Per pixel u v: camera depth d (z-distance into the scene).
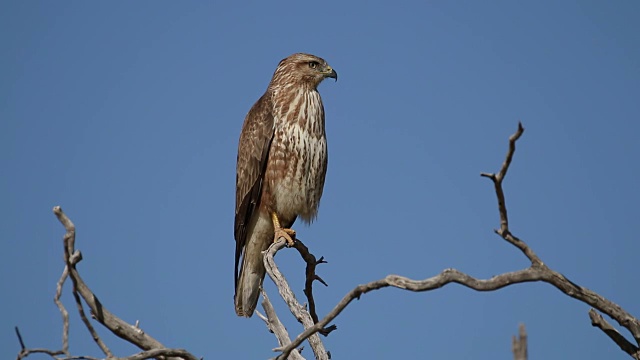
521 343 5.85
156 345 7.86
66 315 7.05
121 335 7.77
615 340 8.06
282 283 10.28
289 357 9.15
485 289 7.29
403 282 7.24
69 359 6.90
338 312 7.49
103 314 7.69
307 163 14.11
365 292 7.38
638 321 7.70
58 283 7.15
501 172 6.77
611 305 7.68
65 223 7.21
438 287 7.23
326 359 9.25
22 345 6.84
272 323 9.27
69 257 7.18
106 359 7.09
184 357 7.44
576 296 7.58
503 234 7.30
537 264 7.43
